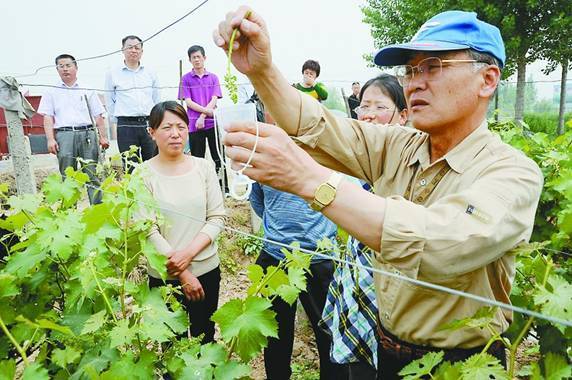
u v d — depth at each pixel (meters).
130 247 2.11
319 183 1.14
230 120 1.25
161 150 3.08
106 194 2.14
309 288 2.89
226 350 1.68
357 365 2.38
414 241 1.11
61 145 6.40
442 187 1.53
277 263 2.94
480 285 1.45
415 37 1.56
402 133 1.78
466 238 1.11
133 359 1.57
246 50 1.52
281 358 3.04
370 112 2.71
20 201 2.11
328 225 2.92
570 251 2.46
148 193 2.20
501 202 1.19
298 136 1.70
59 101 6.33
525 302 2.07
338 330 2.40
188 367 1.59
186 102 6.89
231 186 1.27
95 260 1.81
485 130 1.51
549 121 15.01
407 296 1.56
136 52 6.38
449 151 1.52
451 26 1.44
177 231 2.97
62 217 1.97
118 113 6.47
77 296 1.79
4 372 1.47
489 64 1.44
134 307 1.61
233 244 6.00
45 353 1.77
